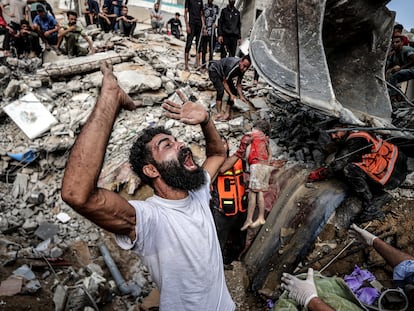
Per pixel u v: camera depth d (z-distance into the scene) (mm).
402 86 6047
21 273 2748
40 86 4789
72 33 6051
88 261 3207
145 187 3926
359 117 3664
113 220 1161
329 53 4387
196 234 1314
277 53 3646
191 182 1343
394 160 3002
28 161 3979
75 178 1063
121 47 6734
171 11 11883
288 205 3410
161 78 5094
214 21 6426
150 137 1400
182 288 1297
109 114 1193
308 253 3029
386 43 3939
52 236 3377
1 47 6781
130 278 3135
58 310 2506
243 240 3312
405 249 2789
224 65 4527
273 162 3918
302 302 1847
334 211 3139
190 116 1597
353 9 3617
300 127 4262
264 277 3082
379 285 2531
